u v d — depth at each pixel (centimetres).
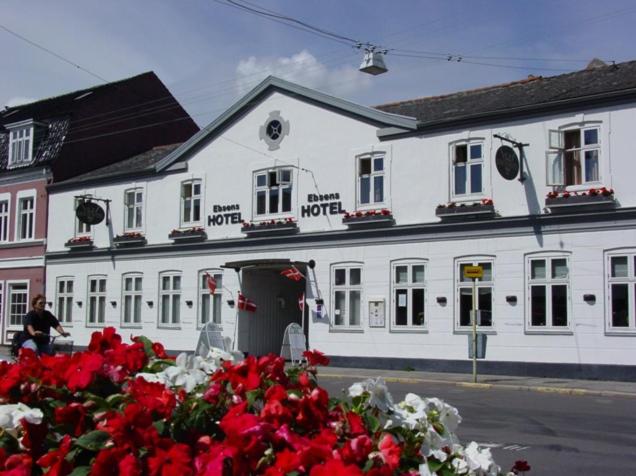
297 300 2956
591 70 2345
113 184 3203
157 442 342
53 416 379
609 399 1623
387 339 2319
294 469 318
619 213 1939
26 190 3522
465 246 2186
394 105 2711
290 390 406
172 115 3941
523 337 2058
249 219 2722
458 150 2242
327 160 2523
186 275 2895
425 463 372
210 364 459
